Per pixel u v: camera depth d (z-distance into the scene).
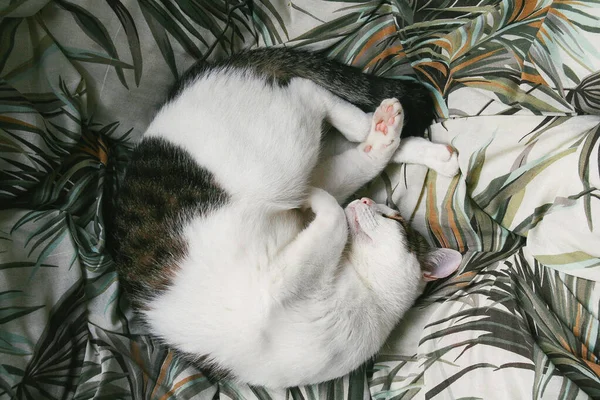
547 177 0.73
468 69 0.76
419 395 0.75
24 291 0.72
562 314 0.71
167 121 0.77
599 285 0.70
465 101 0.78
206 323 0.73
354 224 0.81
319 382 0.77
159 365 0.78
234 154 0.74
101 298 0.77
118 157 0.82
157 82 0.80
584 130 0.70
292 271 0.73
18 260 0.73
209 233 0.73
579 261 0.70
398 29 0.80
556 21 0.68
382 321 0.79
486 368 0.70
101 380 0.74
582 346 0.68
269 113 0.77
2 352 0.69
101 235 0.77
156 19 0.78
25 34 0.72
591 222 0.68
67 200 0.77
